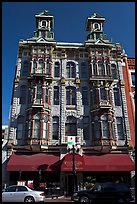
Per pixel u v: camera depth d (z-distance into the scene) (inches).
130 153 1095.6
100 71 1272.1
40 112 1127.0
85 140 1123.9
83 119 1173.1
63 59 1309.1
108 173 1066.1
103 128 1118.4
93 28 1450.5
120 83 1263.5
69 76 1278.3
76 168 975.0
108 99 1183.6
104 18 1467.8
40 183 981.2
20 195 658.2
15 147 1083.9
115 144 1101.1
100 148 1082.7
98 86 1210.6
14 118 1147.3
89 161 1024.9
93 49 1320.1
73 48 1334.9
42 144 1069.1
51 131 1134.4
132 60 1381.6
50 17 1435.8
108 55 1311.5
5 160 1058.7
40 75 1200.2
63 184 1020.5
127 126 1160.8
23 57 1307.8
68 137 1055.0
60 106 1189.1
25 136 1113.4
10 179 1036.5
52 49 1320.1
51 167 993.5
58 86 1242.0
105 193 645.3
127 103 1230.3
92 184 946.7
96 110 1153.4
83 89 1246.9
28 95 1203.9
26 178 1034.1
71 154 1023.0
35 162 1008.9
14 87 1222.9
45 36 1379.2
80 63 1316.4
